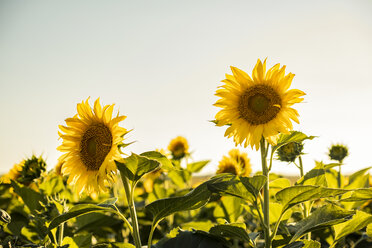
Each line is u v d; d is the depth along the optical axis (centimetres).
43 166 204
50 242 156
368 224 149
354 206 173
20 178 203
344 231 148
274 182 165
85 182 142
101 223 195
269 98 145
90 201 217
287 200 132
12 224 177
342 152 198
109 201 143
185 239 147
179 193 243
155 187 242
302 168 170
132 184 137
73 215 136
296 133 143
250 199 136
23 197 185
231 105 149
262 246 190
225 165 229
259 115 145
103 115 140
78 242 157
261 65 148
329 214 138
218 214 200
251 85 149
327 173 200
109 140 138
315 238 198
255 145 142
